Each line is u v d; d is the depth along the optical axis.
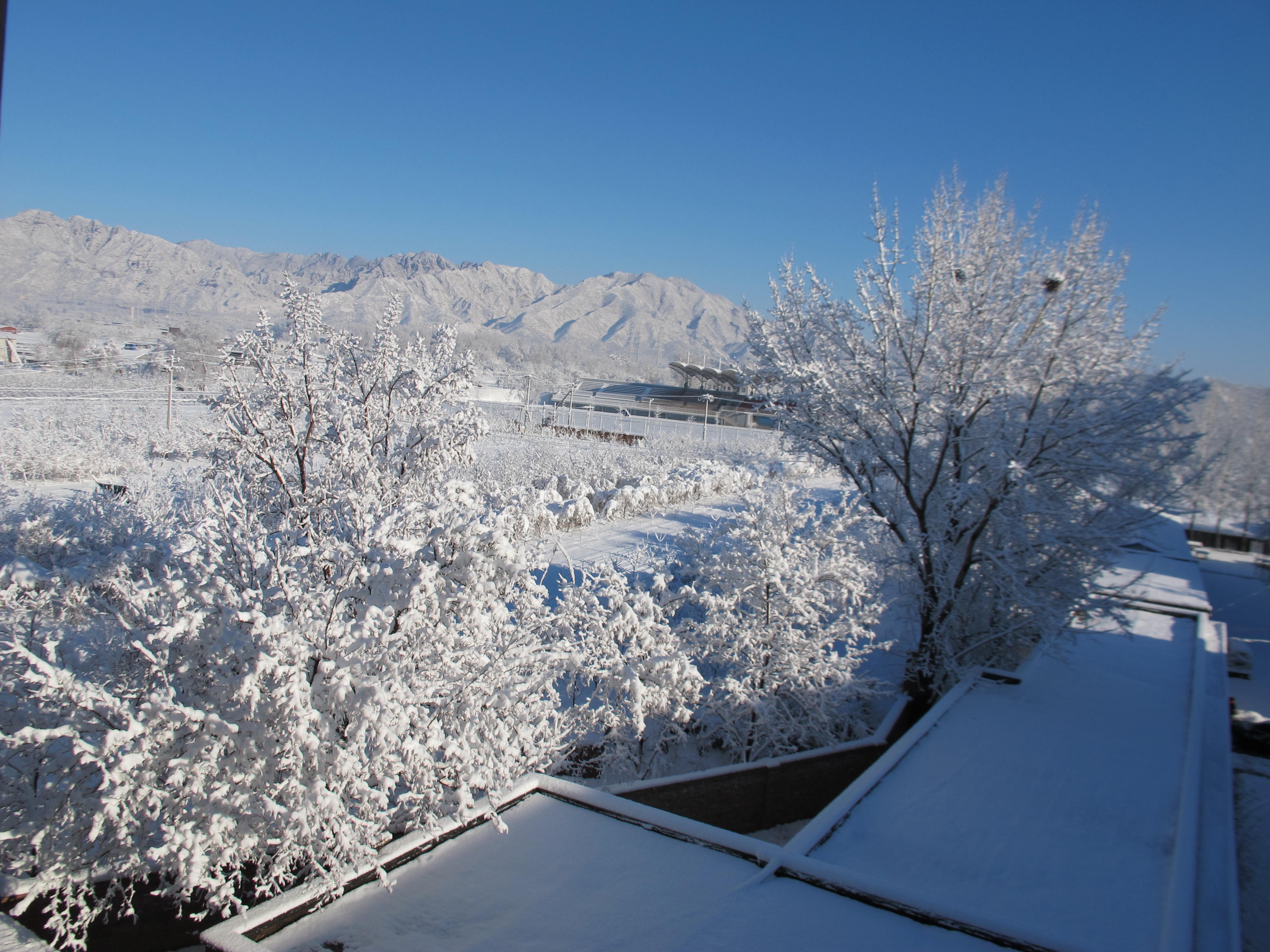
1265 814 10.03
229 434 9.09
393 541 4.87
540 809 5.50
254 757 4.35
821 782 9.74
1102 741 7.95
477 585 5.17
